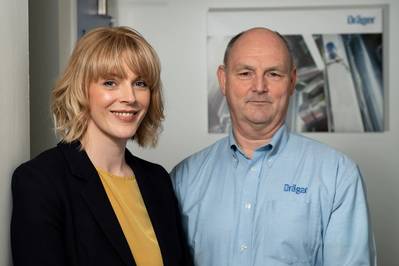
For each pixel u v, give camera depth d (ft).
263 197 5.28
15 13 4.14
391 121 10.18
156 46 10.30
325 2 10.12
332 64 10.18
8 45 3.99
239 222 5.25
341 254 5.00
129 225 4.40
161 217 4.79
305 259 5.09
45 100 7.94
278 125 5.48
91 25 9.12
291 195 5.22
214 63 10.24
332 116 10.19
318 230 5.13
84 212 4.07
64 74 4.34
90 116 4.38
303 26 10.19
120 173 4.65
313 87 10.19
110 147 4.49
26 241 3.79
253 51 5.28
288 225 5.12
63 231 3.95
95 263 3.98
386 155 10.19
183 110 10.30
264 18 10.23
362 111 10.19
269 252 5.09
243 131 5.48
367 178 10.22
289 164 5.39
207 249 5.34
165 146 10.32
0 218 3.82
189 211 5.54
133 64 4.25
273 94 5.30
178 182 5.74
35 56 7.94
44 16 8.05
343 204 5.09
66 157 4.23
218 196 5.46
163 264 4.53
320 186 5.18
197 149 10.29
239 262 5.17
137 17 10.28
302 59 10.19
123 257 4.09
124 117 4.38
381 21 10.12
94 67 4.20
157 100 4.70
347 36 10.16
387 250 10.19
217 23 10.23
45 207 3.86
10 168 4.03
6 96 3.95
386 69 10.17
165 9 10.27
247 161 5.48
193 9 10.26
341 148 10.24
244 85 5.31
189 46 10.27
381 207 10.20
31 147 7.83
